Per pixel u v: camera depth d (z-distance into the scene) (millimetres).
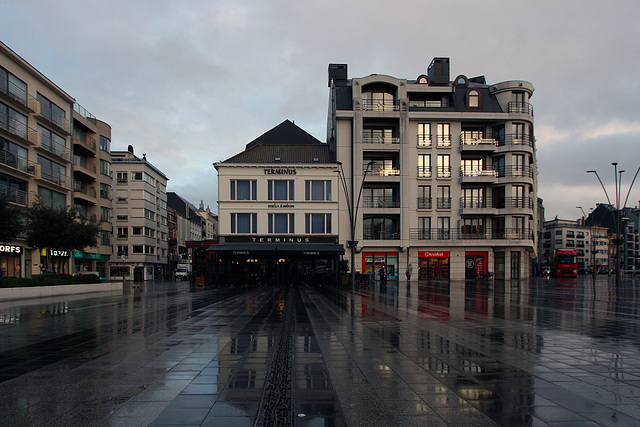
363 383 5398
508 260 44000
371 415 4230
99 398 4777
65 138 39094
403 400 4707
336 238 41094
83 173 43375
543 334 9492
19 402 4641
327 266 40250
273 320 12273
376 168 43969
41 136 34969
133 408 4434
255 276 39531
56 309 16328
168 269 77000
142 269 61500
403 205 42812
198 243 40500
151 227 65250
